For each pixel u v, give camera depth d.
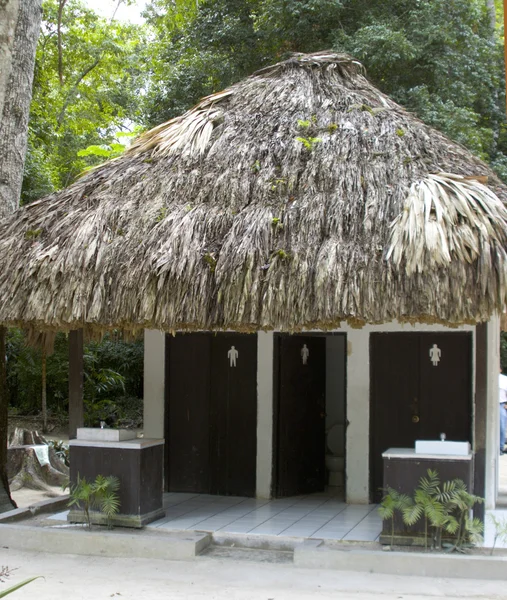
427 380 7.04
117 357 16.12
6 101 7.48
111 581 4.92
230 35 14.67
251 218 5.70
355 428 7.17
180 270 5.48
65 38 21.20
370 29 12.91
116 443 6.02
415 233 5.12
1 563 5.39
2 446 7.21
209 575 5.06
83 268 5.77
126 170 6.66
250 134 6.60
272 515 6.54
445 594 4.61
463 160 6.40
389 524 5.40
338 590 4.70
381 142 6.21
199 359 7.66
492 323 6.96
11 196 7.50
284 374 7.45
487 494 6.80
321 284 5.17
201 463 7.59
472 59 14.71
